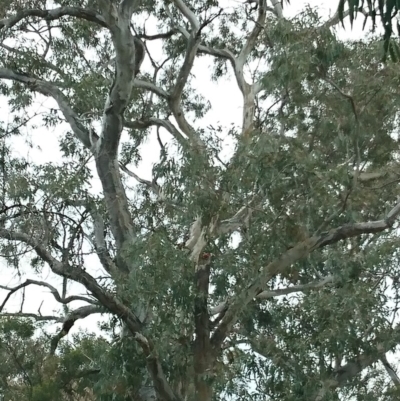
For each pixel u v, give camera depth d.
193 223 14.11
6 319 17.78
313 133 14.04
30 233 12.86
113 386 13.38
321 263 15.83
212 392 14.09
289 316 15.48
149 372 13.22
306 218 13.17
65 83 17.66
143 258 12.54
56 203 13.30
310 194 12.79
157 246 12.59
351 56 14.01
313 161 12.93
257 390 14.66
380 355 16.31
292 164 12.73
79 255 12.99
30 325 17.94
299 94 13.95
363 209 15.94
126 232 15.21
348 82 13.94
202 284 13.53
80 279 12.88
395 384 17.98
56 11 15.34
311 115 14.15
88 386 16.92
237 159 13.02
